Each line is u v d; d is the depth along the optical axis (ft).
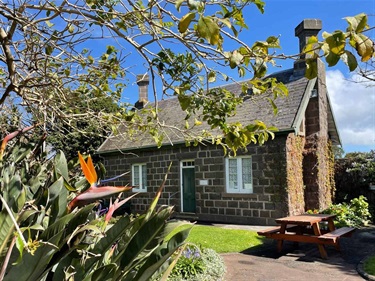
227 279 18.74
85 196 4.91
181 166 44.57
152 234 5.52
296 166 37.35
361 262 21.62
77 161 8.45
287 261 22.43
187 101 8.29
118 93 12.86
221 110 9.25
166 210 5.64
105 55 11.66
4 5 9.09
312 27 39.75
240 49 6.45
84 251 5.24
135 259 5.56
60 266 5.38
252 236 29.66
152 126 12.87
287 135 35.68
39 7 9.24
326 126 43.09
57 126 13.83
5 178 5.80
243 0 6.97
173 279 15.48
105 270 5.20
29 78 11.12
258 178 37.09
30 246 3.93
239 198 38.40
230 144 9.09
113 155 52.54
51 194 5.50
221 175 39.99
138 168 49.78
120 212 46.50
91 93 13.43
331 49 4.87
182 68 8.57
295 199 36.42
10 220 4.49
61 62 11.87
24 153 8.54
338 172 45.70
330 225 26.63
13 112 13.20
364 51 4.76
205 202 41.22
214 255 19.72
